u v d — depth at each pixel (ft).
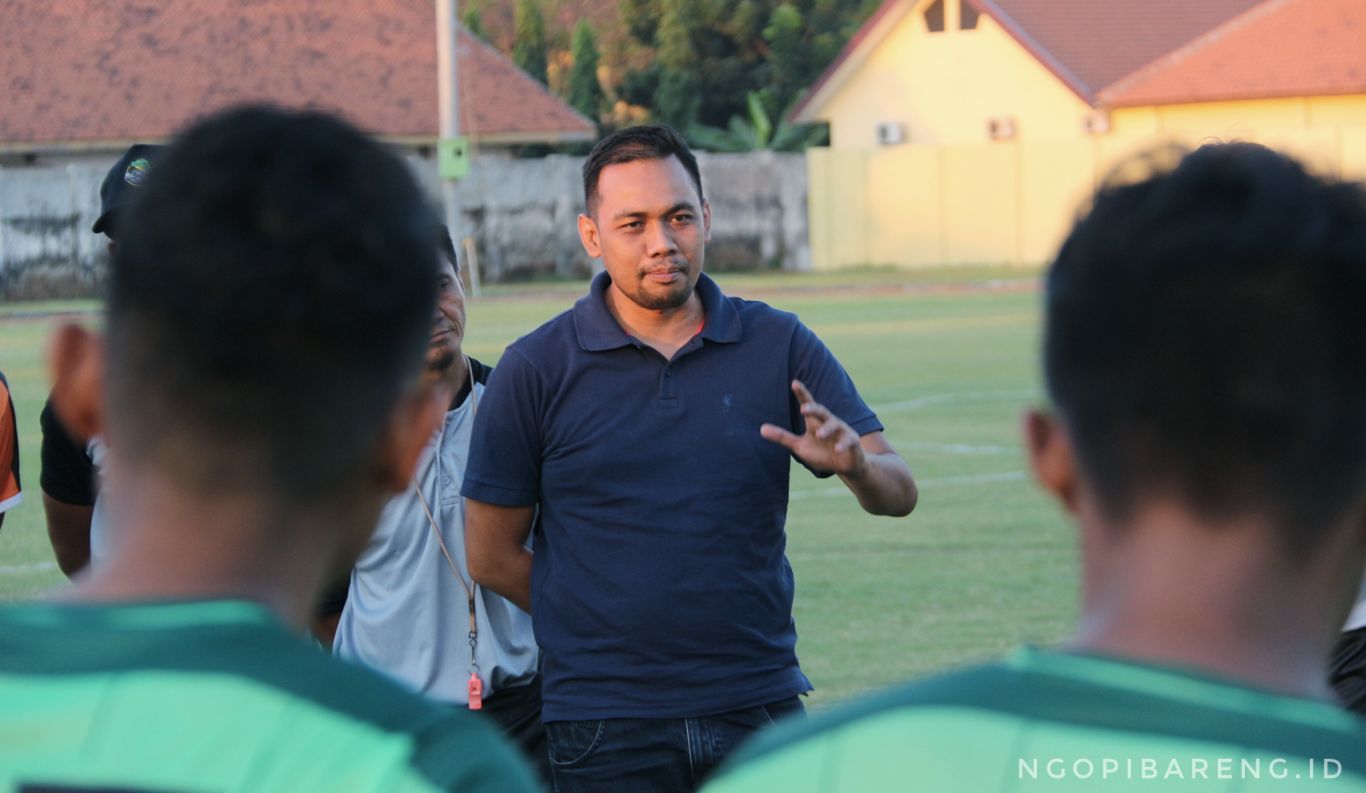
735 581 14.79
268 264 4.96
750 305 15.69
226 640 4.95
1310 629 4.69
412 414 5.49
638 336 15.35
